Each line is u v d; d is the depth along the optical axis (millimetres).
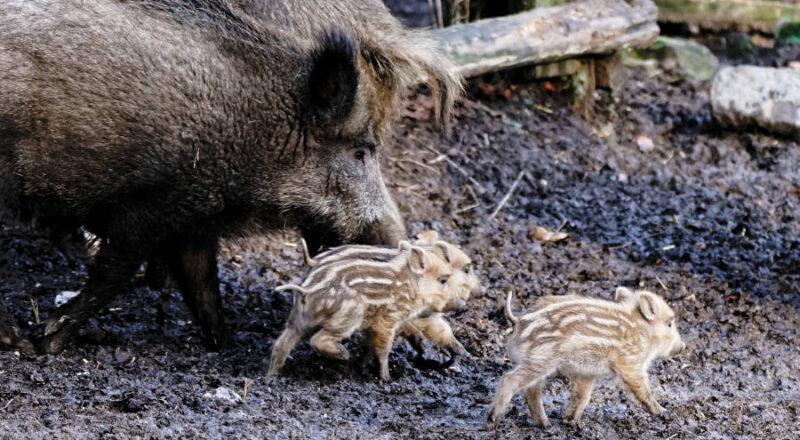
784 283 10633
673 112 14852
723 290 10438
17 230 10039
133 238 8008
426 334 8422
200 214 8094
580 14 13703
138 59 7594
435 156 12688
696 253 11297
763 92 14117
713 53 17094
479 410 7512
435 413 7422
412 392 7844
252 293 9648
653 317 7152
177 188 7898
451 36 12688
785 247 11625
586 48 13641
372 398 7574
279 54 8047
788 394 8383
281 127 8109
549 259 10984
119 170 7719
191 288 8406
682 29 17312
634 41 14023
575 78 14297
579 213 12164
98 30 7535
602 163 13430
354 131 8398
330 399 7449
